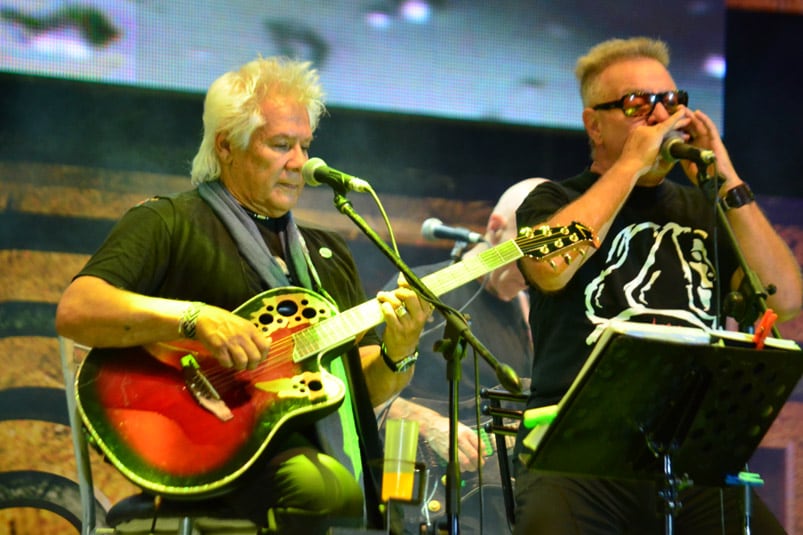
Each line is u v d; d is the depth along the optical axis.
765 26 11.27
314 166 5.83
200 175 6.24
